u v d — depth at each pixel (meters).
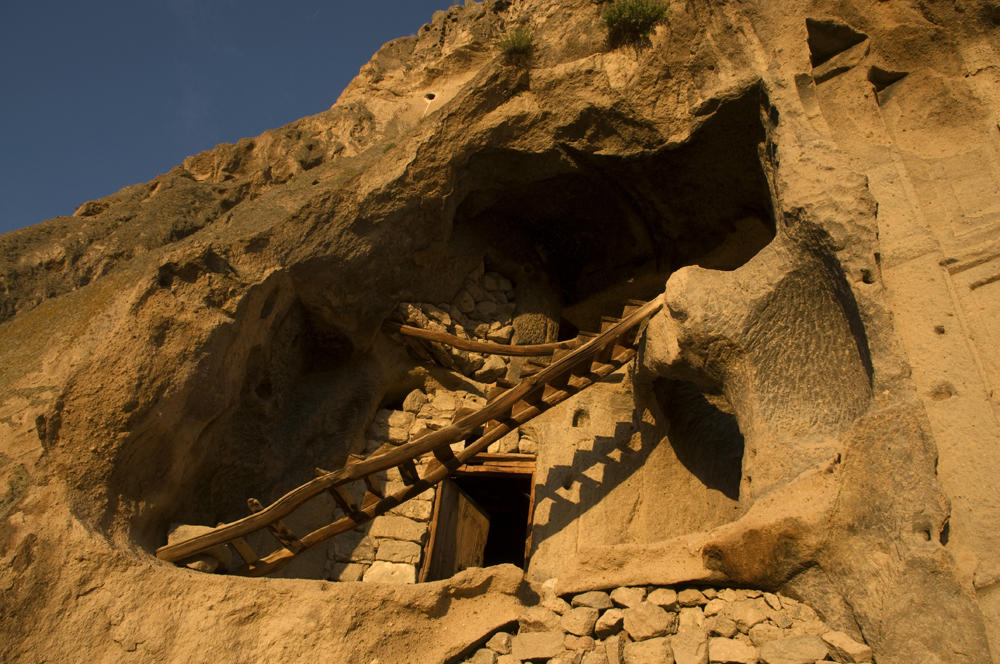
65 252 7.62
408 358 7.52
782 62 6.23
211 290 5.70
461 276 7.77
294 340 6.78
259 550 6.00
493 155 7.15
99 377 5.09
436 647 4.92
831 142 5.75
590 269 8.45
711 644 4.83
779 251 5.68
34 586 4.51
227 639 4.60
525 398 6.07
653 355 6.07
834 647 4.47
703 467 6.86
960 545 4.53
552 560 6.31
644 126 6.83
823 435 5.20
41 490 4.78
